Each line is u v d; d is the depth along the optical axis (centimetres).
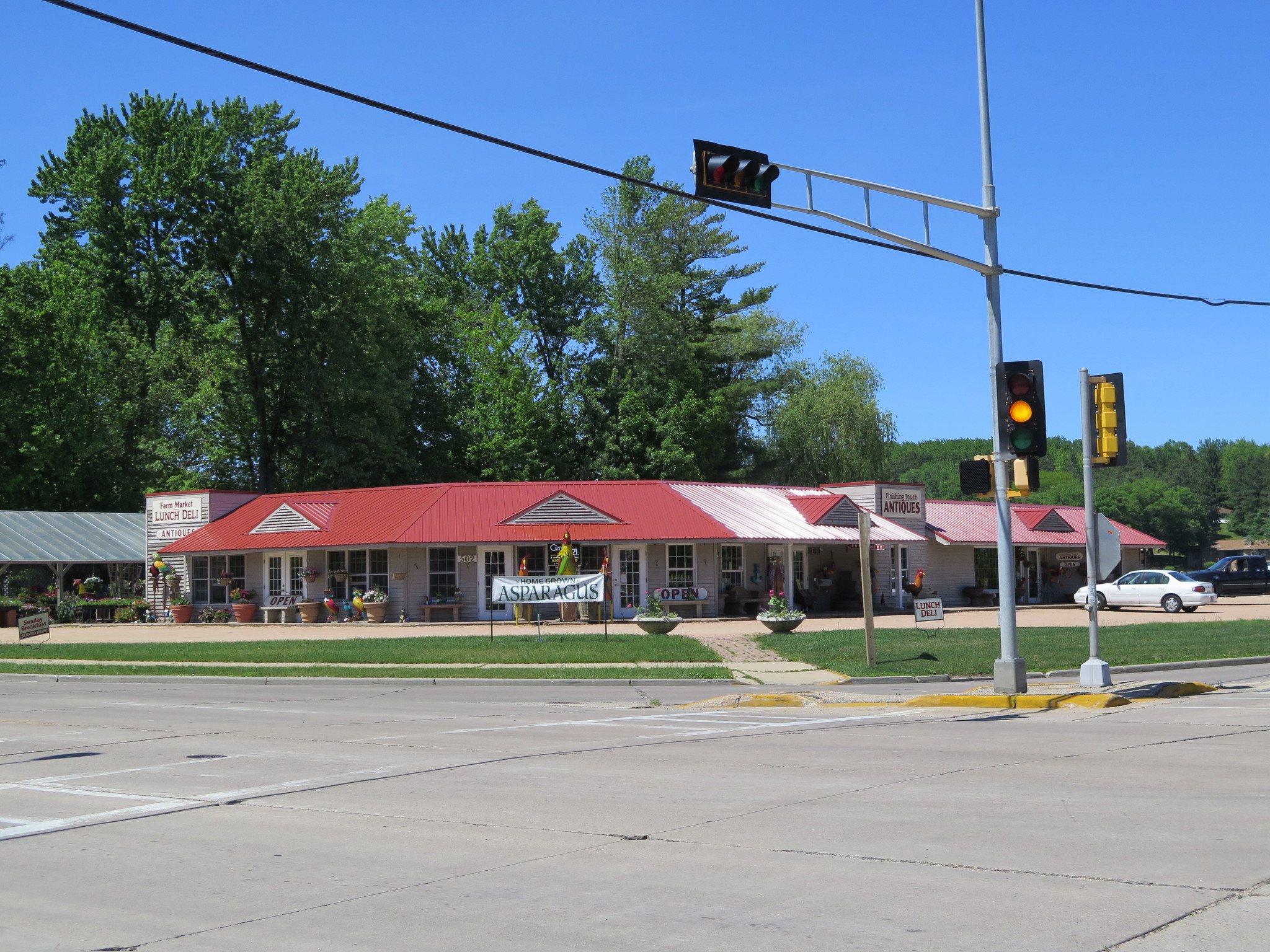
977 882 725
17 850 904
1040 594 5478
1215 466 19138
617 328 7144
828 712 1830
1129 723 1534
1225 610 4509
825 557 4659
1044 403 1817
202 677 2648
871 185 1689
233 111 6169
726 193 1543
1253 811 925
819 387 7156
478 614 4056
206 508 4603
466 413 7000
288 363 5803
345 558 4203
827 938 622
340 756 1391
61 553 4953
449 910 702
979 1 1873
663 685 2359
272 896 749
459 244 7862
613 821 955
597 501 4238
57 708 2044
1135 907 661
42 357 5847
